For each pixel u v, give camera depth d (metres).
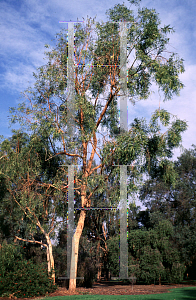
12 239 22.53
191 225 29.69
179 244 27.97
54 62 19.30
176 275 22.52
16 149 18.89
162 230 24.31
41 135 18.64
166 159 18.20
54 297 13.83
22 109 18.23
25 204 17.39
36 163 18.81
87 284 20.67
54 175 20.28
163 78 17.48
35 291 14.70
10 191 18.22
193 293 14.05
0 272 14.87
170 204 34.47
